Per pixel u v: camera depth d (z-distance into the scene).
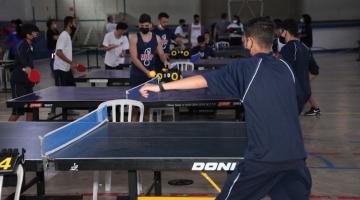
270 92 2.72
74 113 8.41
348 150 6.11
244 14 22.70
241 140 3.35
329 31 21.98
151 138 3.46
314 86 11.85
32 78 6.88
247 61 2.82
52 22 11.11
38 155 3.08
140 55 6.57
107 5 22.33
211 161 2.82
